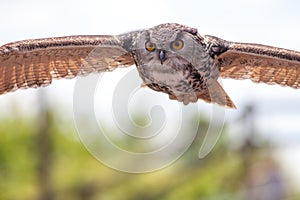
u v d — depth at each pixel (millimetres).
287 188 26688
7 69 15703
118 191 27562
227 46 15781
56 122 28688
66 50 15359
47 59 15633
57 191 28812
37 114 28422
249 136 24703
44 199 28797
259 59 16062
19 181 29328
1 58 15398
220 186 26391
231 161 25906
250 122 24344
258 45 16016
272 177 25125
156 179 27016
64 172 28828
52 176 28828
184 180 26719
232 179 26125
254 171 25422
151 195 27109
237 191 25859
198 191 26734
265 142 25203
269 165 25219
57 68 15797
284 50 15969
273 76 16438
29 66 15719
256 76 16406
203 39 15594
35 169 28922
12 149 29422
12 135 29516
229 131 24656
